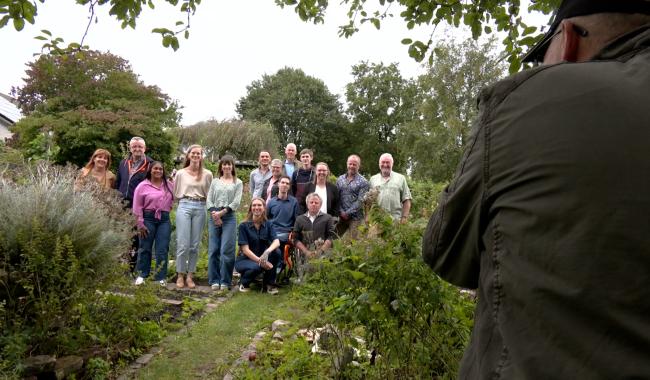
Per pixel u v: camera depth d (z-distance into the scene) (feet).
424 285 8.03
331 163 163.32
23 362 9.97
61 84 61.98
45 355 10.45
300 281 15.42
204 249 29.27
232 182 21.72
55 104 59.72
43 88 62.69
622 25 2.85
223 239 21.30
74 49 8.44
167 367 12.41
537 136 2.59
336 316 8.70
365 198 9.77
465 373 2.88
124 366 12.24
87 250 11.89
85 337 12.07
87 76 61.05
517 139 2.67
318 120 156.76
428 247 3.42
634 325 2.16
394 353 8.38
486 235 2.85
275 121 157.69
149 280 14.33
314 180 23.43
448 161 92.22
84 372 11.34
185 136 78.07
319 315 10.49
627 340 2.16
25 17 7.82
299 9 9.98
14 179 14.06
